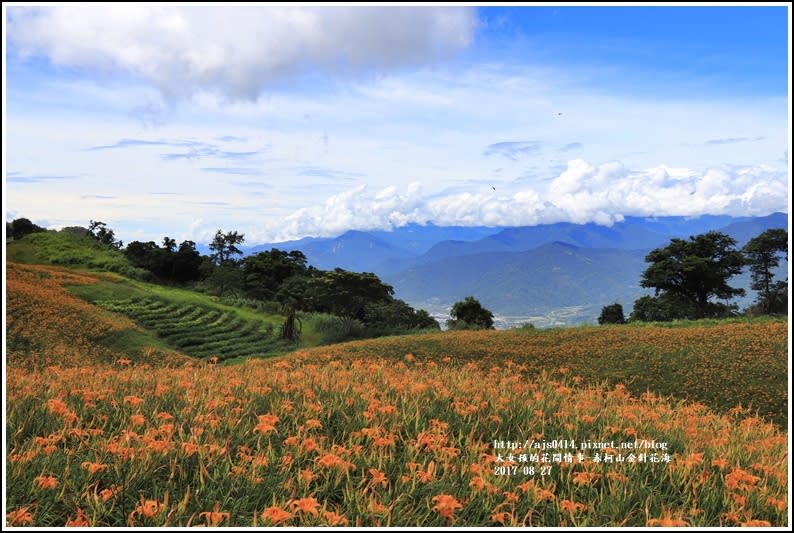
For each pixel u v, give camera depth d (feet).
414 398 20.89
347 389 21.80
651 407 26.11
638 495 13.99
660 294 178.50
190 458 14.15
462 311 179.22
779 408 47.29
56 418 16.19
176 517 11.35
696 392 53.21
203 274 252.83
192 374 24.84
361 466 14.47
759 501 14.14
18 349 81.92
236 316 165.78
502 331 95.04
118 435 15.34
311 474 13.05
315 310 196.13
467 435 18.16
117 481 12.66
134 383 22.33
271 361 64.39
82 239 252.01
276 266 260.42
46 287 139.54
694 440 19.74
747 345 66.44
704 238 167.73
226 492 12.88
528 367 64.64
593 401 25.16
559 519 12.65
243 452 14.49
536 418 20.31
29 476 12.48
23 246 231.91
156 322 136.87
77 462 13.58
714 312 167.53
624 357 66.44
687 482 14.97
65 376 22.54
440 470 14.83
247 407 18.74
